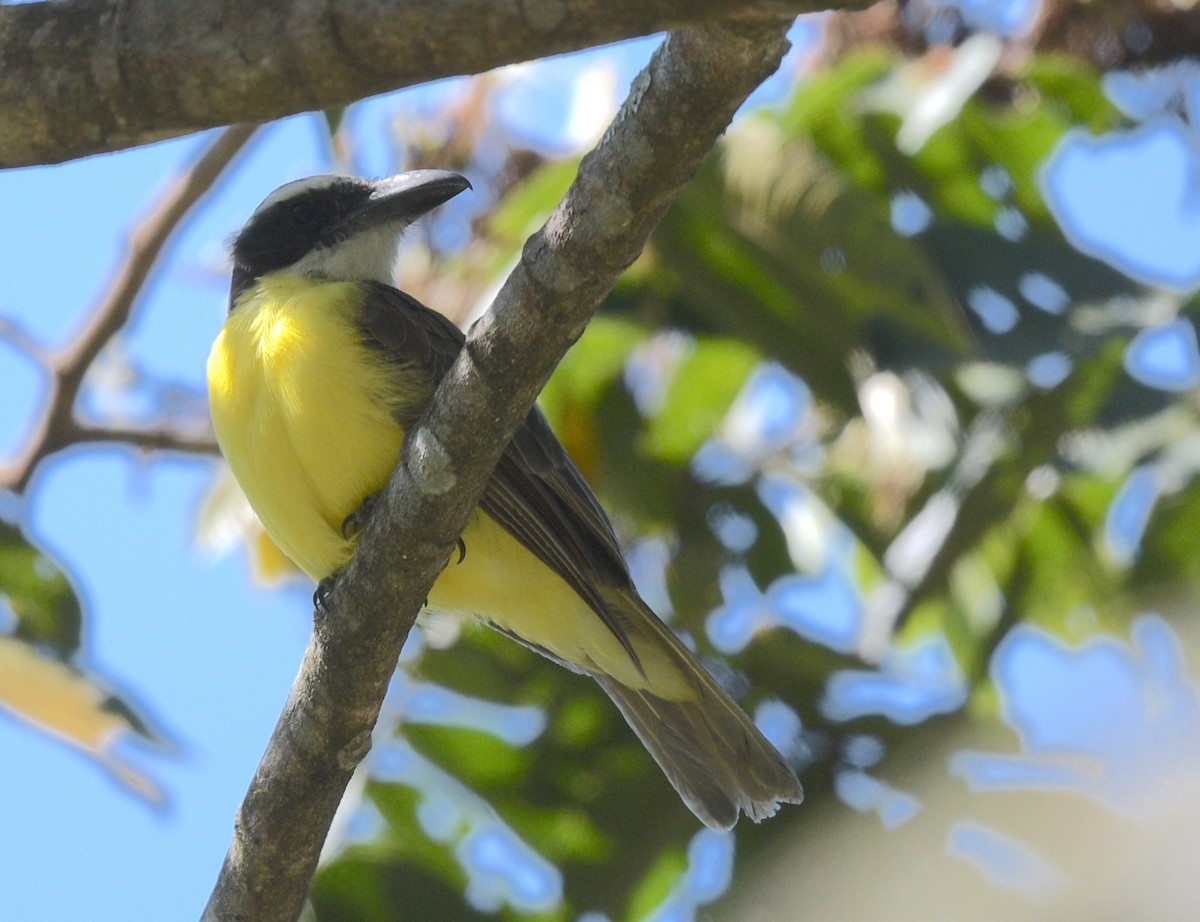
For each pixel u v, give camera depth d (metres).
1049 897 8.36
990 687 11.84
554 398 11.95
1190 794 7.98
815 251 10.13
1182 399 11.36
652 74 5.66
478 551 9.11
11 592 11.80
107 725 10.59
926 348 10.42
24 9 5.32
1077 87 12.20
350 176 11.02
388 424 8.78
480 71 4.96
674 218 10.38
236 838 8.00
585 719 11.22
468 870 10.85
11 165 5.57
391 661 7.54
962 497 11.27
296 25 4.98
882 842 10.51
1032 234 11.71
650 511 12.12
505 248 10.41
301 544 9.19
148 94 5.24
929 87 11.34
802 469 12.18
